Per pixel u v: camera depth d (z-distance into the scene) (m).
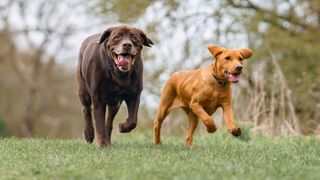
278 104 15.84
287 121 15.23
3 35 36.81
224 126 14.84
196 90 9.40
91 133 10.90
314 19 23.30
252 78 17.08
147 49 21.12
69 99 40.31
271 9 22.84
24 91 39.31
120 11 22.25
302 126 17.45
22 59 39.53
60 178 6.77
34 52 38.56
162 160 7.95
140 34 9.59
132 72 9.77
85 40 10.65
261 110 15.67
